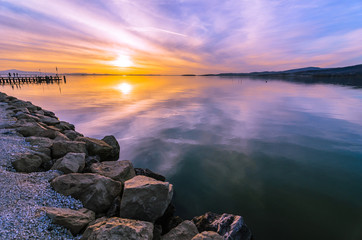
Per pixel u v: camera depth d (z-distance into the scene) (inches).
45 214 166.2
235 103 1344.7
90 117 900.0
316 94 1811.0
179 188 346.6
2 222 149.1
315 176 385.1
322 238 234.5
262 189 342.0
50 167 277.7
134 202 191.0
